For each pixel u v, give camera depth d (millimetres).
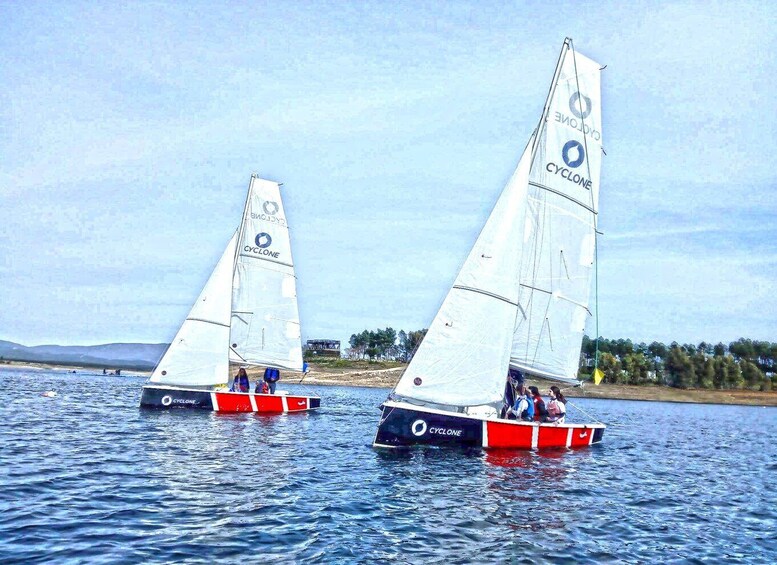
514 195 25062
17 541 12172
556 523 15531
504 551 13047
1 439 25438
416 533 14000
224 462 21828
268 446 26172
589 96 28953
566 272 28797
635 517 16859
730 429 56125
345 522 14578
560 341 28797
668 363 143500
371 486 18656
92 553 11703
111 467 20078
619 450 32500
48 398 51625
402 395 24656
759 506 19594
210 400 38469
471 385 24609
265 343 42094
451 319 24641
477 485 19359
